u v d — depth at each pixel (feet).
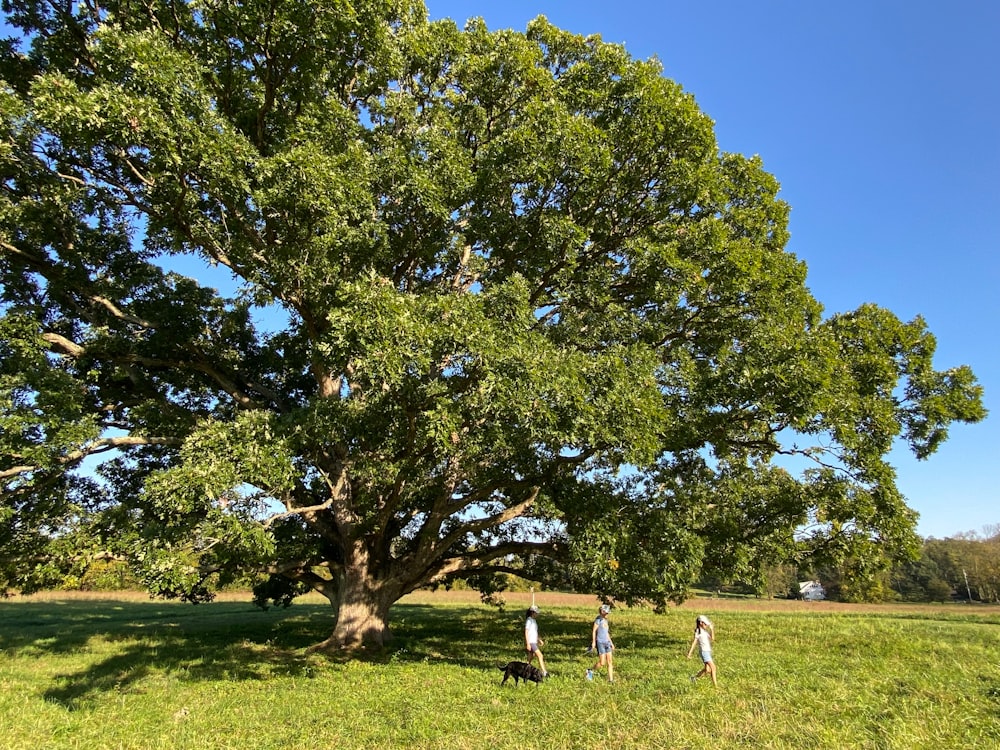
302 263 34.86
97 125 28.27
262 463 31.60
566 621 83.61
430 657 48.16
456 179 39.34
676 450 41.81
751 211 46.60
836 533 45.21
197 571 35.53
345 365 32.60
